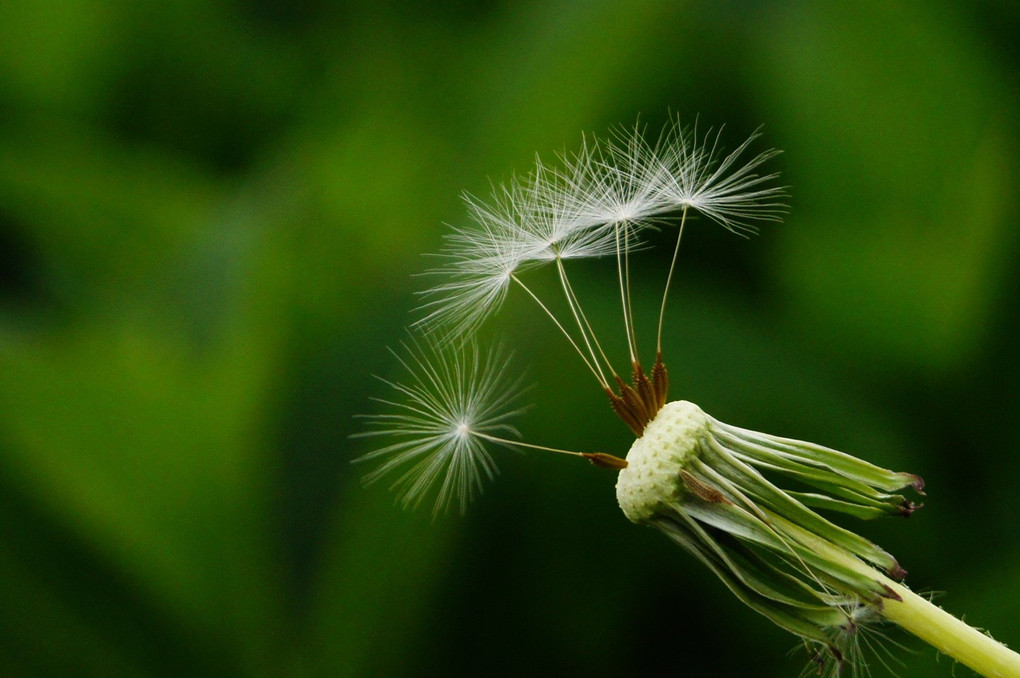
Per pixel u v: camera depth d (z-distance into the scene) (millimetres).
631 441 357
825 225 380
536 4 401
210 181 423
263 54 432
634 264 379
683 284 381
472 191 396
